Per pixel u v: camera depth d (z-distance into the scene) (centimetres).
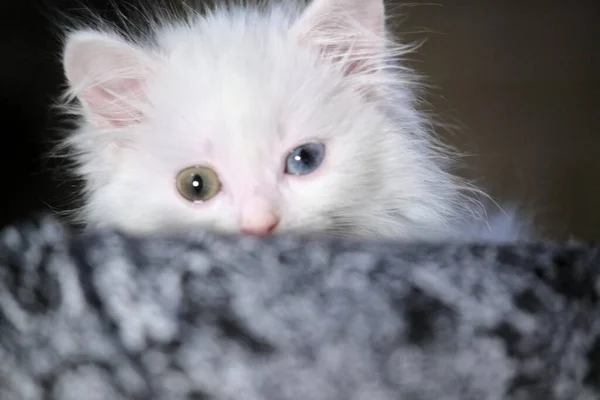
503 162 52
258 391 30
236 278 30
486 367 30
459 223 41
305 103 38
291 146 38
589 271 31
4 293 30
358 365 30
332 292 30
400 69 43
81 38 39
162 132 38
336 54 40
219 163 37
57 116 45
